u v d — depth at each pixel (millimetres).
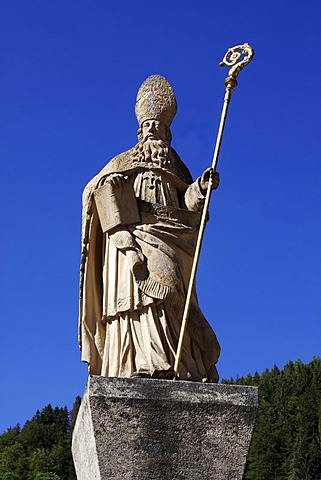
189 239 8633
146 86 9453
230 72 8773
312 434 58031
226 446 7098
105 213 8500
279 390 64750
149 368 7703
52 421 66750
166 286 8133
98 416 6973
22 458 59812
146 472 6922
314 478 54750
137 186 8812
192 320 8328
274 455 56969
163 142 9195
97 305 8539
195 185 8758
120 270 8312
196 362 8148
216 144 8680
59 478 56344
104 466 6867
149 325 8008
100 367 8359
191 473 6992
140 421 7023
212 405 7160
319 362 67750
